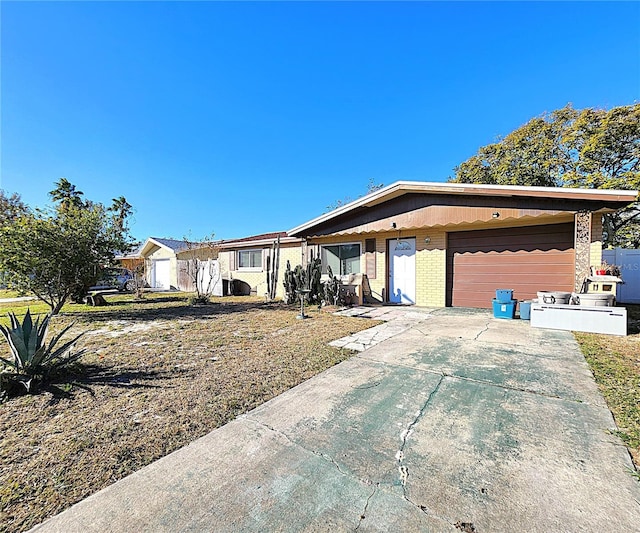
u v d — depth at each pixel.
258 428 2.64
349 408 2.99
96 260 9.03
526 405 2.98
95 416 2.87
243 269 15.23
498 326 6.50
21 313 9.54
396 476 2.01
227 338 5.86
